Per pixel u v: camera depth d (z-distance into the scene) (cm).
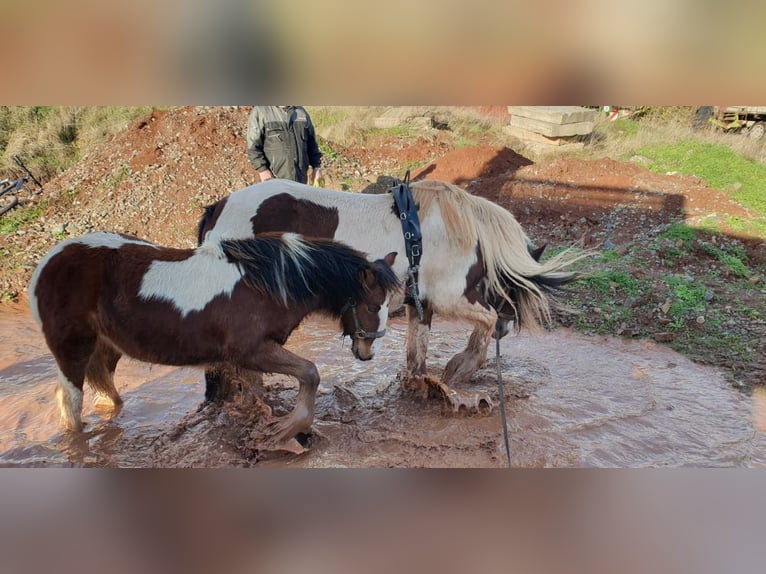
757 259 648
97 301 350
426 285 429
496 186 840
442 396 445
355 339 391
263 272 351
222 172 871
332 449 384
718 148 918
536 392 462
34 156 955
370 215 422
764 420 420
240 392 429
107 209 808
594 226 749
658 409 434
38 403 432
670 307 578
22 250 728
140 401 438
